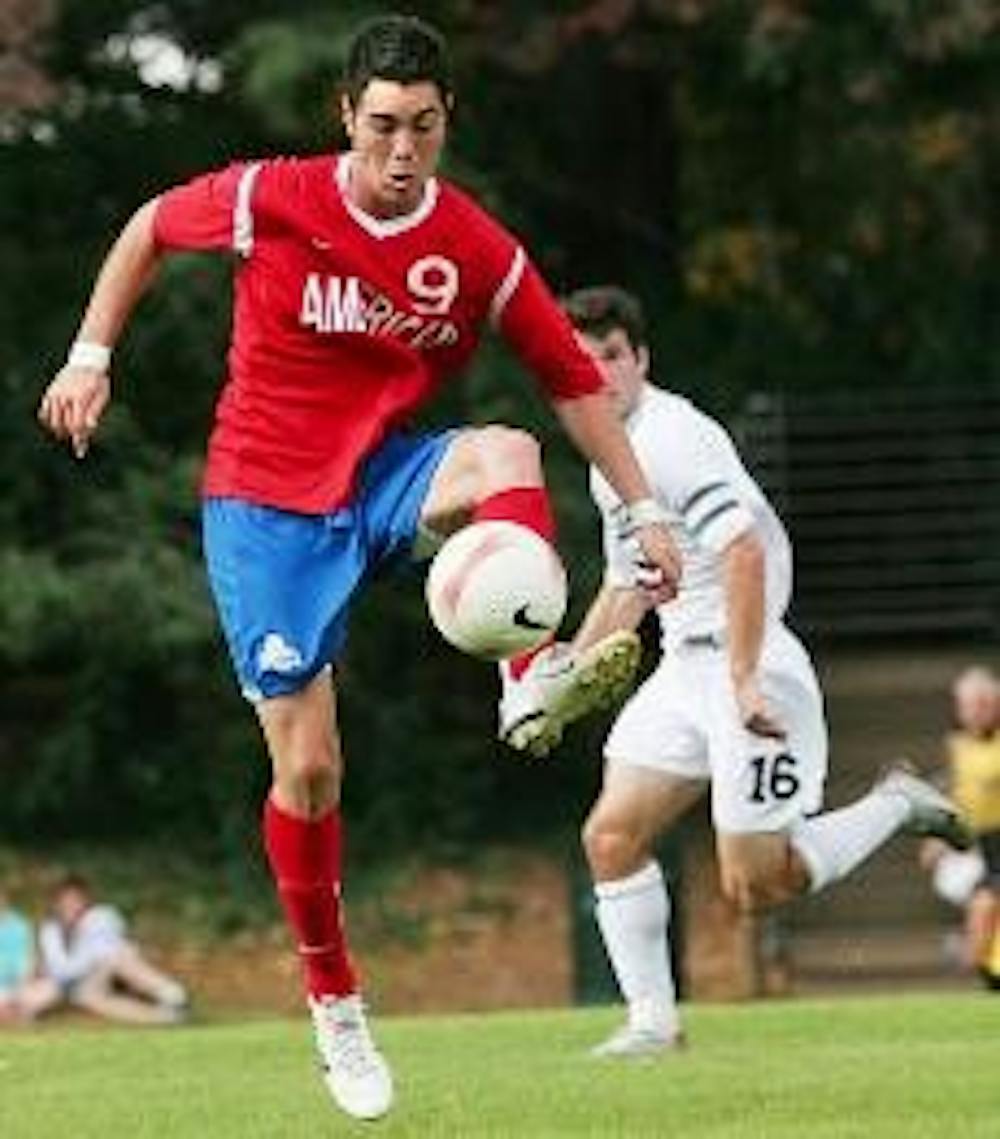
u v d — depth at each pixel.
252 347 24.72
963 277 91.75
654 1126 26.31
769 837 33.25
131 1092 30.70
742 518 31.66
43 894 79.56
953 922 77.62
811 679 33.38
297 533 24.64
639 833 33.53
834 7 82.94
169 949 77.88
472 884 81.31
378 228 24.38
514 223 87.75
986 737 58.22
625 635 24.70
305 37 76.12
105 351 25.09
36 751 84.19
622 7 84.06
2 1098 30.42
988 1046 33.12
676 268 92.50
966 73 85.56
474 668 86.50
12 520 81.12
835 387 92.38
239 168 24.81
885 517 91.94
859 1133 25.31
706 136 90.44
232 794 82.38
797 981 76.31
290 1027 39.38
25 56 79.38
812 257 91.62
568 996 76.38
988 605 92.00
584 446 25.20
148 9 83.94
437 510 24.34
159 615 77.62
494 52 84.25
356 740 83.62
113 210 85.19
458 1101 28.38
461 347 24.95
